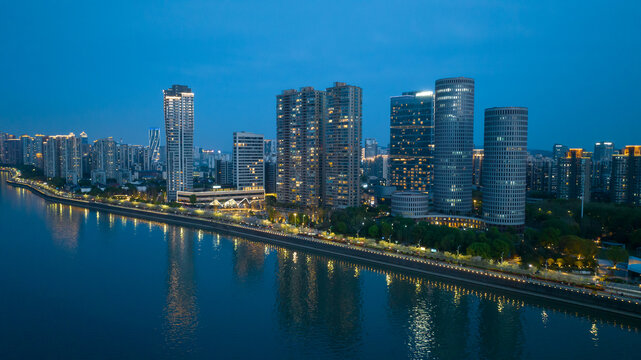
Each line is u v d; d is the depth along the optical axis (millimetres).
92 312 191625
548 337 166875
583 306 187500
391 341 165125
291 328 176500
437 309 194500
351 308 195875
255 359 151875
